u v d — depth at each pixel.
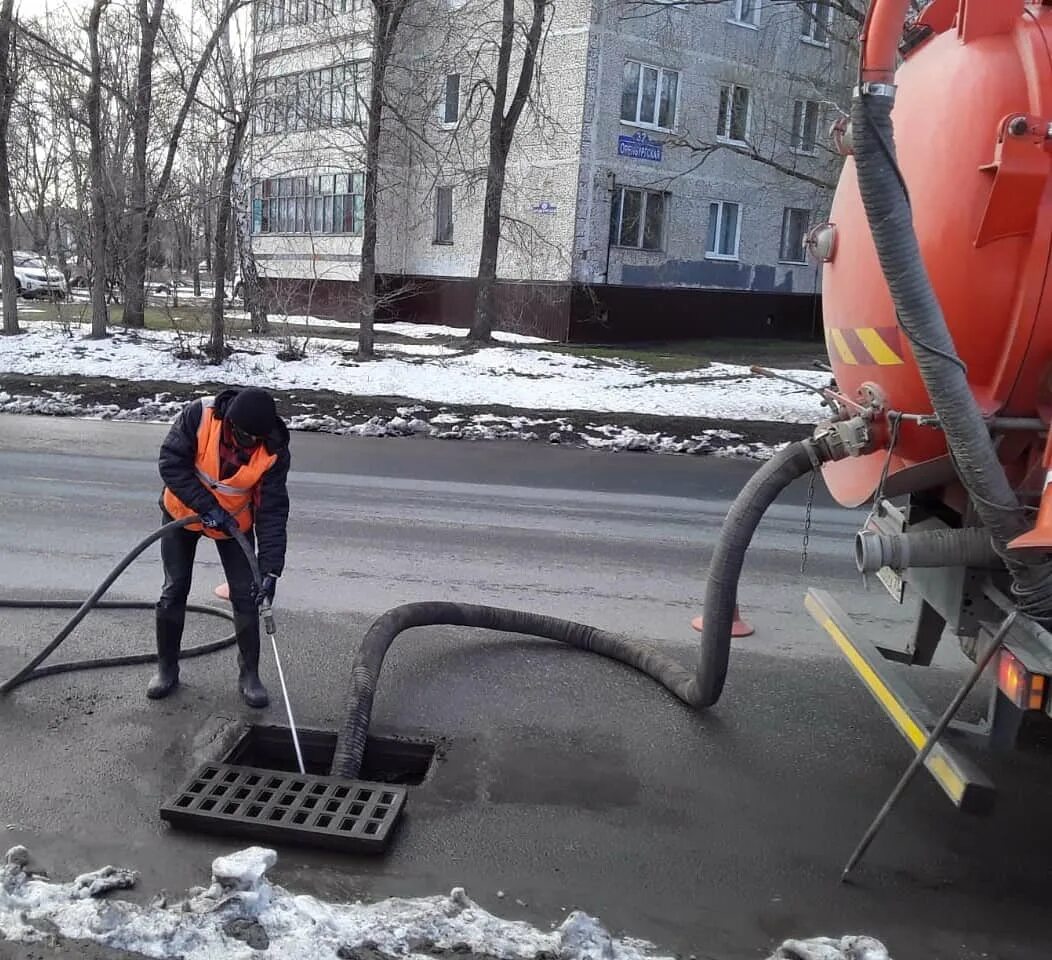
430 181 25.38
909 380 3.41
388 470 9.66
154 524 7.29
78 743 3.99
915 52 3.56
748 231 26.86
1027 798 3.85
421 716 4.37
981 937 3.01
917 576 3.85
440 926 2.86
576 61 22.47
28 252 37.66
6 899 2.91
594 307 23.38
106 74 17.59
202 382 14.16
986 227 2.97
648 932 2.97
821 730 4.40
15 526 7.11
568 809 3.67
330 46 17.89
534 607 5.82
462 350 19.41
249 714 4.30
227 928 2.79
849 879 3.29
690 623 5.66
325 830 3.33
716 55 24.81
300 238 28.83
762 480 4.01
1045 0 3.14
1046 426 3.04
